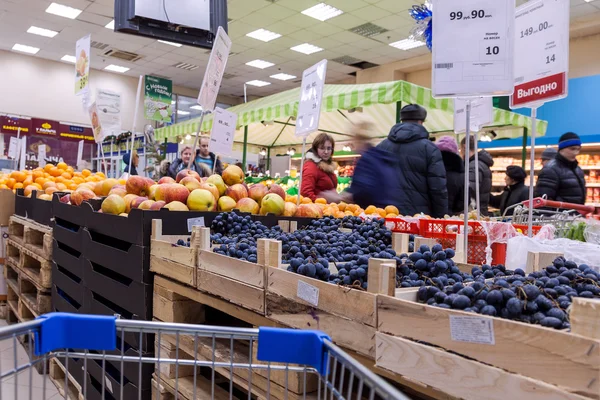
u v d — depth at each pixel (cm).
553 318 86
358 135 466
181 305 186
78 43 440
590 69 970
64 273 291
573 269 118
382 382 64
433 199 385
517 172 483
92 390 230
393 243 182
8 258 414
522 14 195
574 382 70
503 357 79
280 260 138
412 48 1161
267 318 137
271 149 1096
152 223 199
